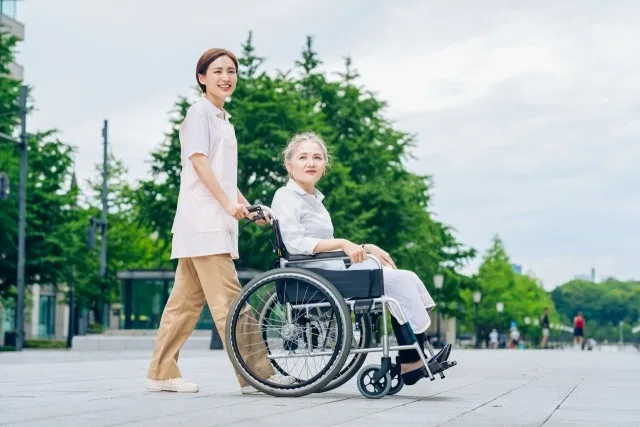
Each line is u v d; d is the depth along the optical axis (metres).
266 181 33.38
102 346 27.83
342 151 37.94
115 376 8.98
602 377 10.02
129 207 45.59
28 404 5.50
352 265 6.42
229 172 6.59
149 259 50.94
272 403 5.58
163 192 32.41
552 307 129.88
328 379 5.94
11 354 20.50
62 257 34.88
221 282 6.40
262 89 33.62
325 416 4.78
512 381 8.79
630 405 5.89
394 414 4.93
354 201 35.34
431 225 41.53
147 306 35.41
